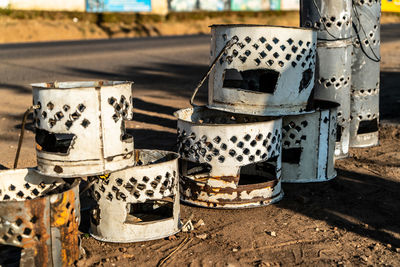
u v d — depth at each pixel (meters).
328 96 6.23
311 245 4.12
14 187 4.15
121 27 27.22
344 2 6.06
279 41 4.96
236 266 3.75
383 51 19.78
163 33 28.20
